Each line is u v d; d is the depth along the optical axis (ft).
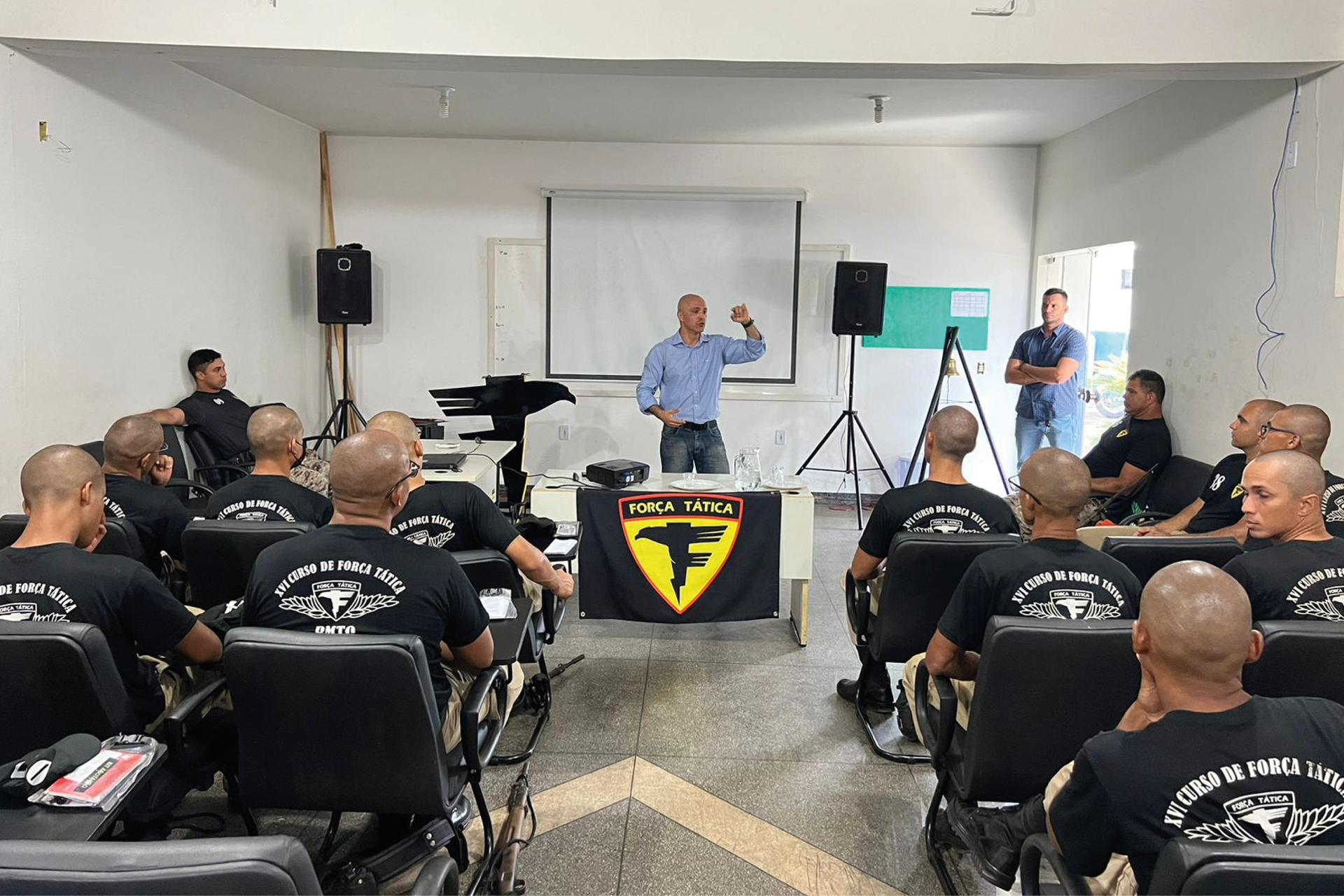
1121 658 5.61
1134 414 15.15
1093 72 11.53
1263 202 12.55
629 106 17.71
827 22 11.20
